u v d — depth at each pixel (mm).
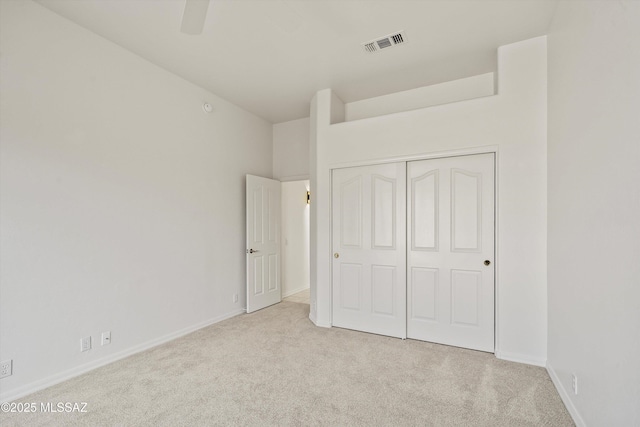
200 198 3527
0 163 2006
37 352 2154
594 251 1542
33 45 2172
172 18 2352
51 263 2240
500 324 2666
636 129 1161
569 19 1956
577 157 1798
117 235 2678
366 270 3369
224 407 1948
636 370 1144
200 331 3371
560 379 2088
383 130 3260
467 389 2152
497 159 2709
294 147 4699
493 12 2303
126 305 2732
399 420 1818
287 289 5164
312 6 2234
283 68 3143
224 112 3902
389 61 3012
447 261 2984
